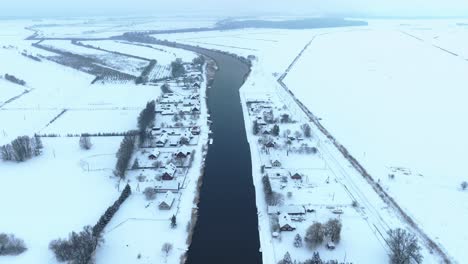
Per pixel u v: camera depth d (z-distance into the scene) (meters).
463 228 95.50
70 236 88.62
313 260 80.56
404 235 87.06
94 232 90.56
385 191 112.38
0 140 148.25
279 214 99.94
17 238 89.94
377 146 144.00
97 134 153.62
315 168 127.12
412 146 143.50
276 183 116.50
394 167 127.19
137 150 138.75
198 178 120.69
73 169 125.38
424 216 100.19
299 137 151.62
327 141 149.50
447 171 124.00
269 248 88.94
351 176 121.56
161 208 103.75
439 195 110.19
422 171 124.31
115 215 100.75
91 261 82.12
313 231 88.88
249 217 101.44
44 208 103.81
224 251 88.44
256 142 148.12
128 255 86.25
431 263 84.00
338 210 102.50
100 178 119.75
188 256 86.75
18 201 107.12
